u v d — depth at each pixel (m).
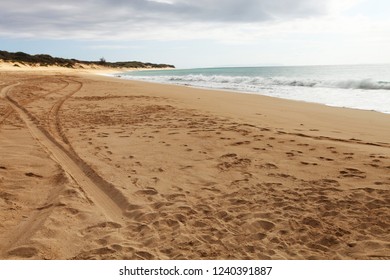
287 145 5.90
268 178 4.43
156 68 133.62
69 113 9.70
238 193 4.00
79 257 2.78
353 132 7.03
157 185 4.25
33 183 4.24
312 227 3.25
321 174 4.51
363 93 14.91
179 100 12.73
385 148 5.68
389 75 32.72
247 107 10.79
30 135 6.90
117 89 18.03
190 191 4.07
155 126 7.70
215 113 9.42
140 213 3.51
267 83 24.02
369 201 3.69
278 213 3.51
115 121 8.42
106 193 4.09
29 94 14.45
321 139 6.35
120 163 5.08
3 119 8.56
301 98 13.92
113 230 3.21
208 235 3.12
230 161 5.12
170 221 3.35
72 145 6.11
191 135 6.73
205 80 30.80
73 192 3.96
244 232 3.19
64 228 3.18
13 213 3.46
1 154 5.37
